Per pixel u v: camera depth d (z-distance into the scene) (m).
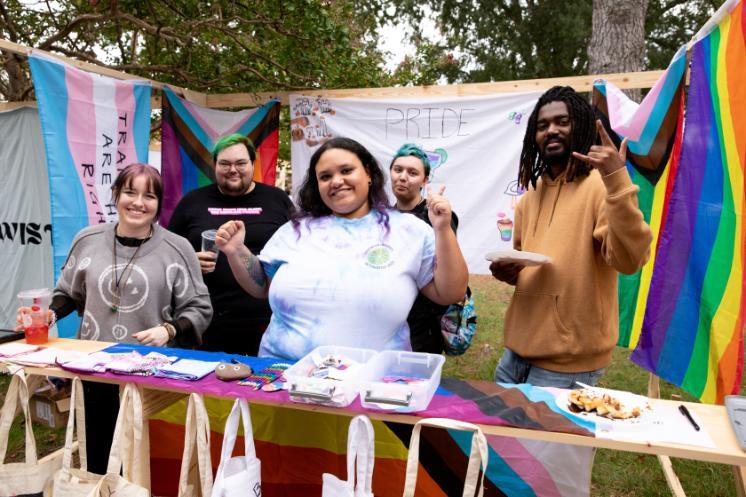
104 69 3.79
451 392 1.68
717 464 2.95
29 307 2.18
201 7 4.58
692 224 2.29
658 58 13.32
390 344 1.93
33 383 2.03
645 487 2.79
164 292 2.39
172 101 4.32
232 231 2.06
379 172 2.04
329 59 4.66
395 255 1.90
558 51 12.91
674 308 2.39
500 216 4.09
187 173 4.44
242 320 2.96
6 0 4.64
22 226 4.71
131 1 4.38
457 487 2.11
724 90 2.04
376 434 2.15
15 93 4.71
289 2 4.29
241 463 1.69
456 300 1.92
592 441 1.41
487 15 12.88
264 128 4.50
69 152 3.48
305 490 2.28
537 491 2.06
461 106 4.08
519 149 3.99
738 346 1.89
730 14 2.03
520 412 1.52
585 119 2.00
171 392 2.02
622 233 1.71
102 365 1.85
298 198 2.15
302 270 1.92
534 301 2.07
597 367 2.01
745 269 1.86
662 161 2.97
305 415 2.25
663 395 4.04
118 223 2.46
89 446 2.37
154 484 2.47
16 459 3.12
